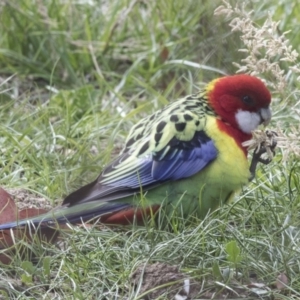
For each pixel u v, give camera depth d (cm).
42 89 1258
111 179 835
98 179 842
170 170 832
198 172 835
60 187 948
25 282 755
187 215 843
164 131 845
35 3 1316
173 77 1262
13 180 955
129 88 1244
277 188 898
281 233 810
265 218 841
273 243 787
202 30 1225
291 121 1022
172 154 834
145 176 832
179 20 1291
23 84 1262
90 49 1282
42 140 1038
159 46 1284
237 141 851
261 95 855
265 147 846
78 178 975
